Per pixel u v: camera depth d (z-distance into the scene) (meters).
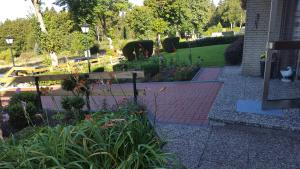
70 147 2.06
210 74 9.23
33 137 2.44
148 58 12.25
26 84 10.20
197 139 3.55
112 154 2.12
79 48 21.38
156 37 23.91
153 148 2.25
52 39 14.87
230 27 45.94
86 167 1.99
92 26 24.45
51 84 10.01
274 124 3.60
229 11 43.44
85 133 2.29
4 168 1.93
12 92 5.54
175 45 21.64
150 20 24.78
